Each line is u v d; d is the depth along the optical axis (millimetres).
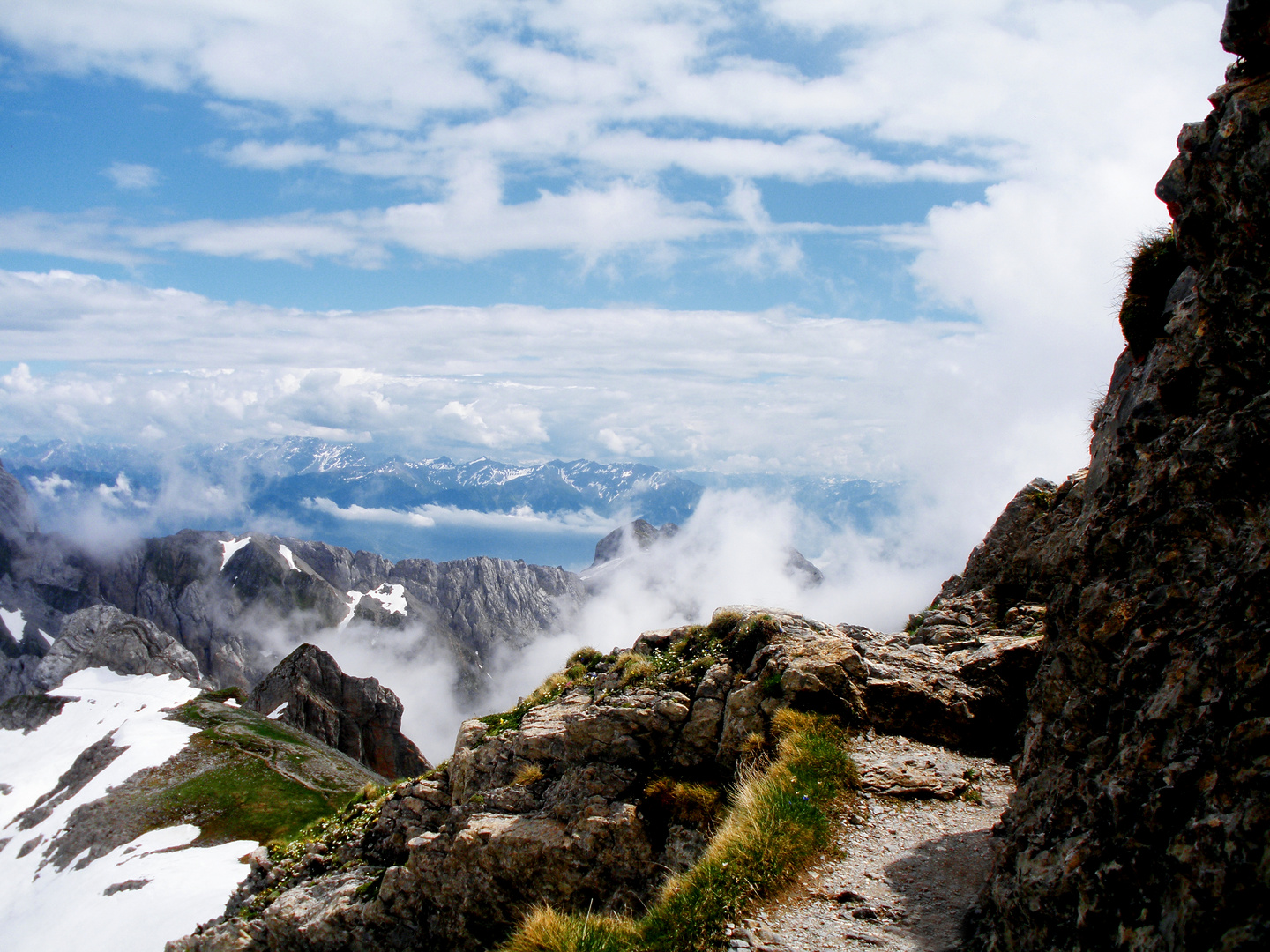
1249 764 7855
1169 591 10188
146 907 94750
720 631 28672
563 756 25984
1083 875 9320
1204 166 11062
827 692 21219
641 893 20312
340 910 27156
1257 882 7223
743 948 12836
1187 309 11602
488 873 23047
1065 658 11766
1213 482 10172
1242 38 10766
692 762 22984
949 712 20625
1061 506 26953
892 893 13938
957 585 30078
